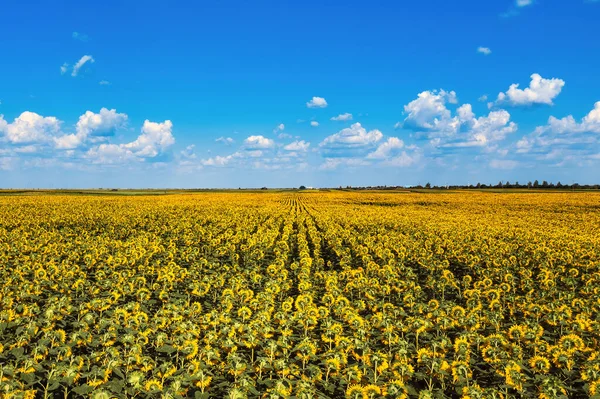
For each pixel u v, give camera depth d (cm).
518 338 906
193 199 8019
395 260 2045
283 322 948
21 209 4753
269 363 797
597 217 4566
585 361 841
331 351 816
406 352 838
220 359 825
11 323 923
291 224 3547
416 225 3472
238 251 2356
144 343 862
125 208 5141
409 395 761
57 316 980
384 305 1143
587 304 1230
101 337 895
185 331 903
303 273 1596
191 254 1958
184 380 688
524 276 1623
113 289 1311
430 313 1066
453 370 759
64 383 706
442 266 1838
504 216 4628
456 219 4125
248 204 6462
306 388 677
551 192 10956
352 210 5409
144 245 2247
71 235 2703
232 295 1209
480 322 1089
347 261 1933
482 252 2133
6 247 2012
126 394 684
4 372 663
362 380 780
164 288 1385
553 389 697
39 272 1396
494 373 822
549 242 2472
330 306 1207
